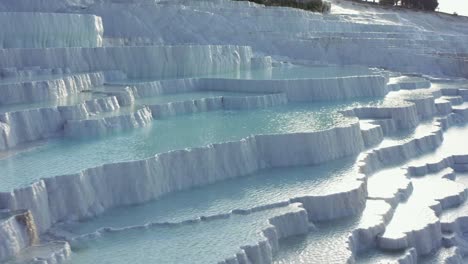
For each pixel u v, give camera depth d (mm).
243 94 24078
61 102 18797
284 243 14086
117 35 29172
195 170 16203
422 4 68125
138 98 22531
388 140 21547
